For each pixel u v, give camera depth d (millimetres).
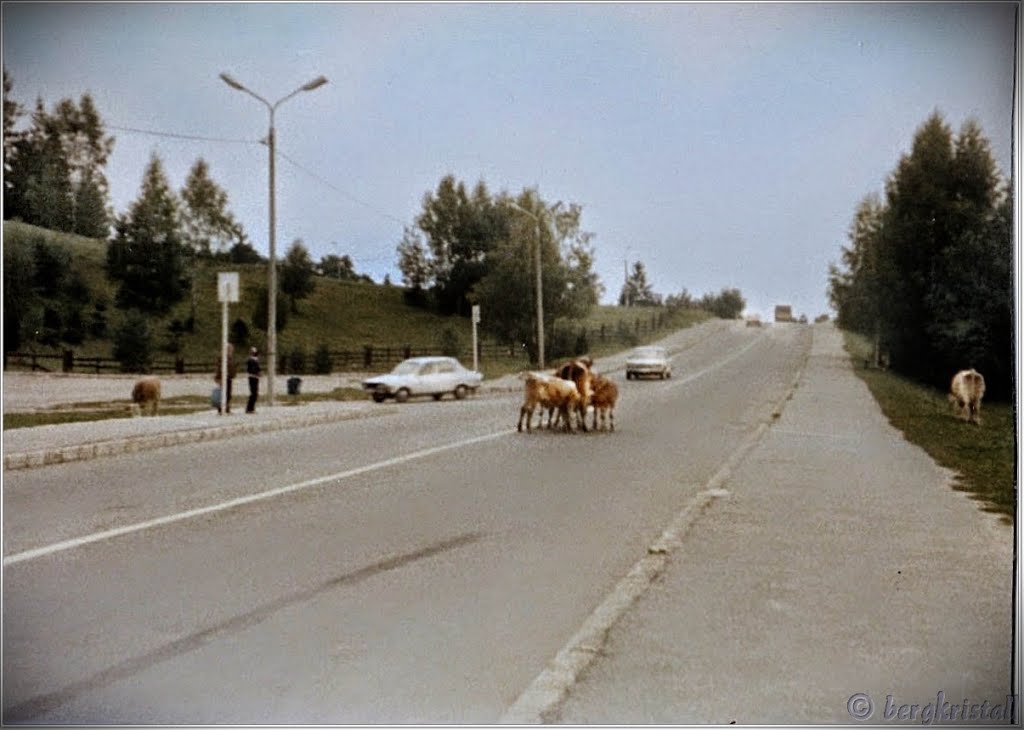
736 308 137750
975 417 22312
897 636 5871
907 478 12641
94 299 56281
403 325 78250
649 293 132500
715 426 20859
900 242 39312
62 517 9891
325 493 11570
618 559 8141
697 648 5656
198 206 61938
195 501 10945
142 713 4812
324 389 38188
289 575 7516
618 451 16094
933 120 37844
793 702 4879
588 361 19750
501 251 53406
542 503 10922
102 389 32688
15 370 42188
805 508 10352
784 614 6332
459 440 17922
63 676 5293
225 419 20859
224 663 5504
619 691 5012
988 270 33875
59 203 30047
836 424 20938
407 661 5551
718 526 9328
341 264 108500
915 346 42125
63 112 28359
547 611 6570
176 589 7066
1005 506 10430
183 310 64938
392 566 7844
